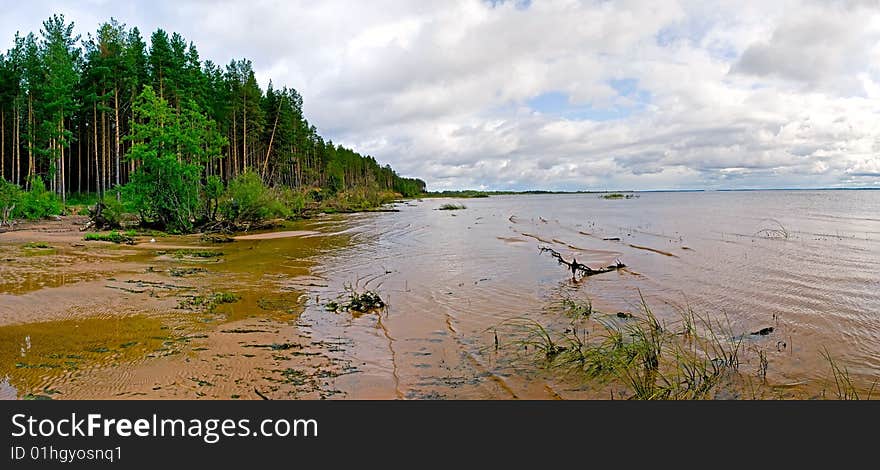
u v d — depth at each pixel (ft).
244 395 18.86
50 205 103.71
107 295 33.45
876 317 28.48
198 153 91.66
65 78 132.77
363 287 38.32
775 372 20.93
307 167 229.04
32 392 18.63
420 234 83.35
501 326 27.78
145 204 84.89
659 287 37.50
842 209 134.62
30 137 137.08
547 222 106.73
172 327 26.71
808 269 42.91
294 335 25.93
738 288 36.37
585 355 22.54
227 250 60.95
